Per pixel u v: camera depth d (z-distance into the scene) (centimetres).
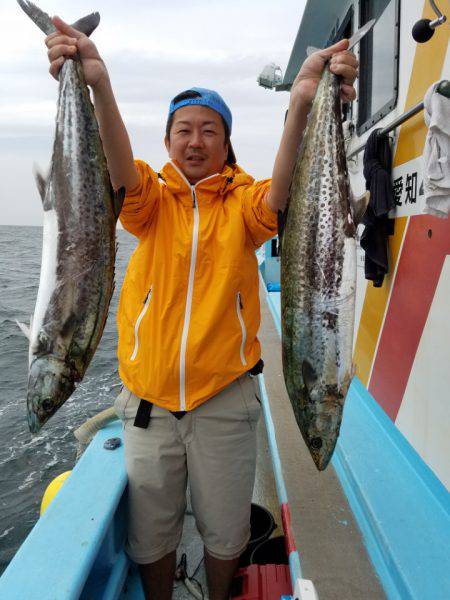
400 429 280
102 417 272
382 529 213
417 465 254
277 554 246
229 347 188
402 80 281
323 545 215
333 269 172
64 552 175
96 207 171
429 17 243
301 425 186
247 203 199
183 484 204
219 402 193
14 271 3578
